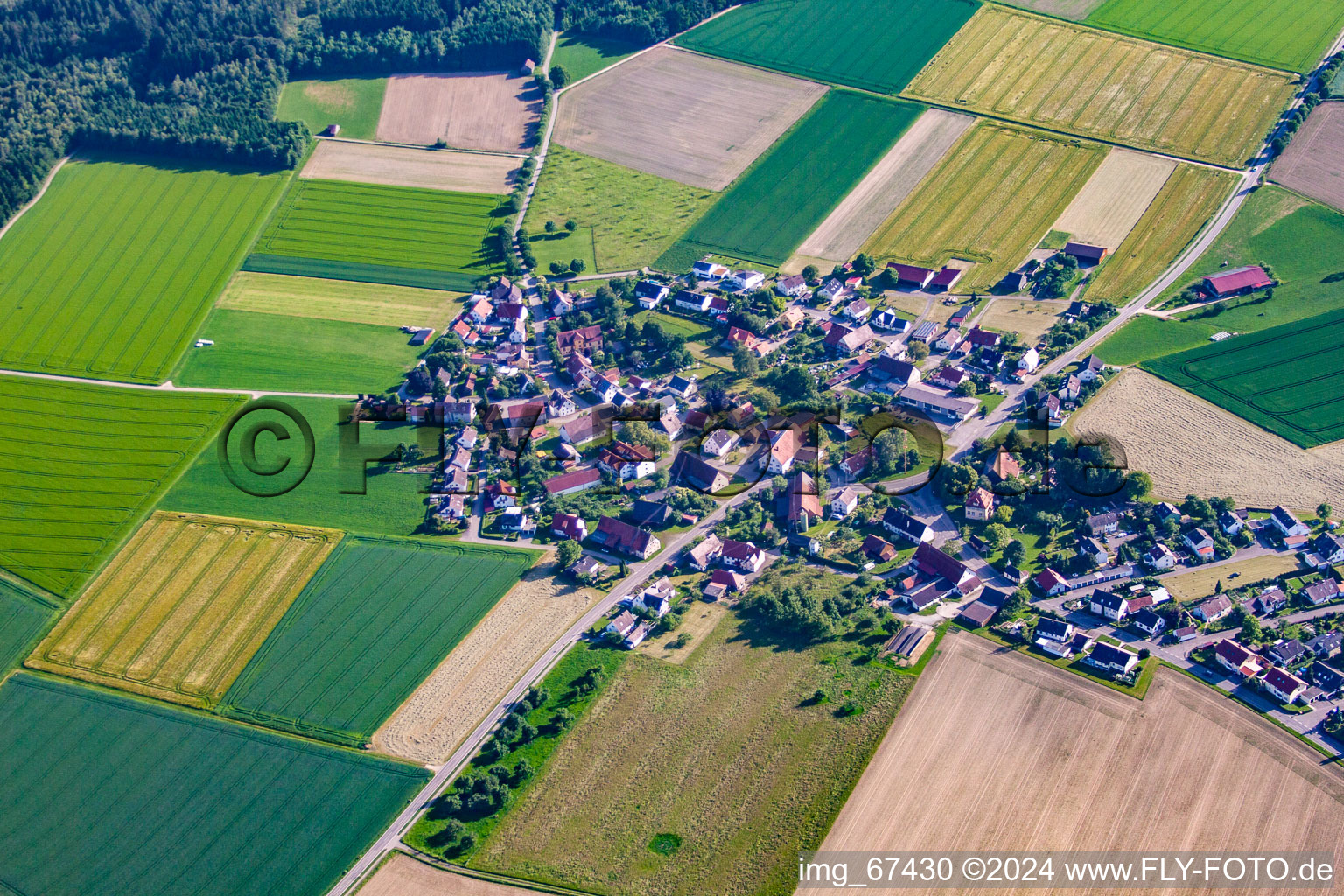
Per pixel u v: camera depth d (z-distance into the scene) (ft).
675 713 584.40
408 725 595.06
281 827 546.67
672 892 497.05
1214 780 530.27
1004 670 595.88
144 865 534.37
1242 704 570.46
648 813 533.14
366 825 543.39
